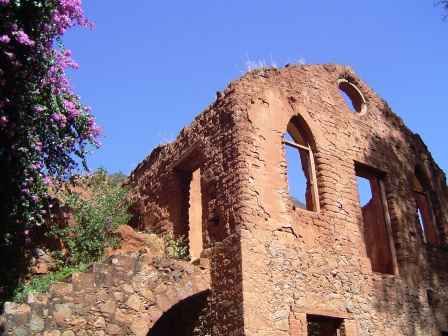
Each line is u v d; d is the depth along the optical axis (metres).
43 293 9.91
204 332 11.88
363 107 16.67
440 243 17.28
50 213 13.05
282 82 14.12
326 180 13.98
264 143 12.91
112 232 13.81
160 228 14.73
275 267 11.90
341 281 13.14
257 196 12.23
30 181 11.79
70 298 10.12
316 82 15.14
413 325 14.48
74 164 12.89
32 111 11.69
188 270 11.81
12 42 11.39
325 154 14.30
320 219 13.38
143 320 10.82
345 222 13.95
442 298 15.79
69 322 9.95
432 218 17.55
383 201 16.03
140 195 16.11
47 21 11.75
